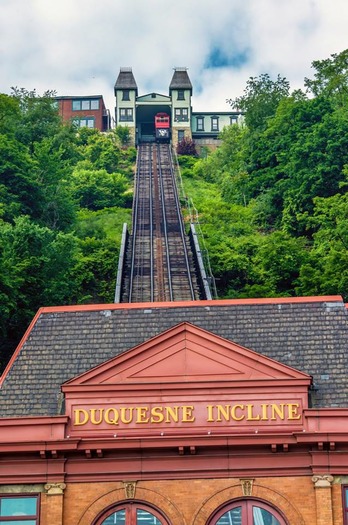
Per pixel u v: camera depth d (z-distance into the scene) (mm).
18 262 64812
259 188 116438
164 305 41000
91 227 105875
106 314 40844
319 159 102062
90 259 87812
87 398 37625
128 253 94250
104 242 95250
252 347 39500
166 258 92812
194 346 38406
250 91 135500
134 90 186000
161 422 37250
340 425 36500
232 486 36156
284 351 39344
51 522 35688
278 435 36156
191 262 91812
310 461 36219
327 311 40438
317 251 79688
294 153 104188
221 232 106125
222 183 135625
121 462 36531
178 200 126000
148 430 37188
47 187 101688
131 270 87688
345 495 35844
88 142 161500
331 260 69375
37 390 38781
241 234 106312
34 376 39219
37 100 133250
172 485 36250
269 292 76562
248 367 38031
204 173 150750
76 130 158750
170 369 38156
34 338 40312
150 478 36312
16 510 36094
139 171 152750
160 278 86812
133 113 185125
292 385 37406
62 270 73062
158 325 40438
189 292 83375
